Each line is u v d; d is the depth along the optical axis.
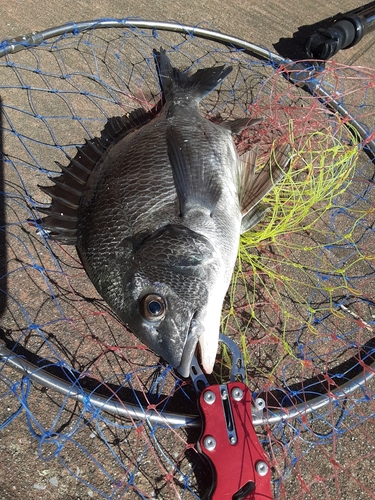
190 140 0.54
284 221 0.59
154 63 0.71
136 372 0.52
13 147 0.60
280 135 0.67
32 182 0.59
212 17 0.79
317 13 0.84
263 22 0.81
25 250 0.55
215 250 0.49
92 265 0.48
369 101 0.75
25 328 0.52
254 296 0.58
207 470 0.48
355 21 0.70
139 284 0.46
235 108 0.70
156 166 0.50
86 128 0.64
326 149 0.63
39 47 0.67
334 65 0.74
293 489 0.49
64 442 0.47
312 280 0.60
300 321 0.58
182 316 0.46
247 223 0.57
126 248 0.47
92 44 0.69
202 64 0.72
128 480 0.47
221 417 0.46
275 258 0.60
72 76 0.67
